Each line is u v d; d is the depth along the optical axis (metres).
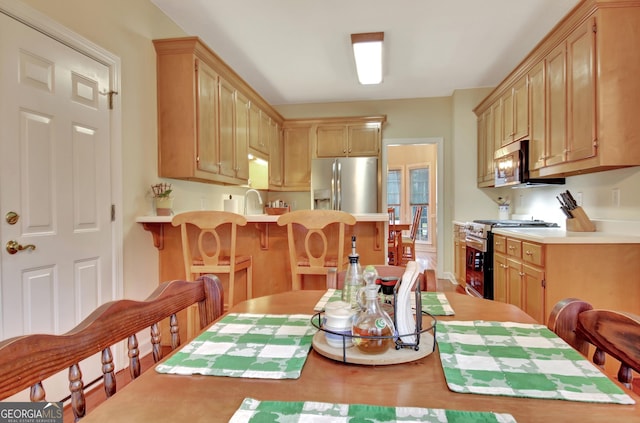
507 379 0.65
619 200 2.53
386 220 2.36
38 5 1.77
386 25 3.08
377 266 1.45
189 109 2.69
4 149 1.62
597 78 2.17
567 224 2.88
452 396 0.60
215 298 1.06
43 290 1.80
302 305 1.17
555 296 2.28
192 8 2.80
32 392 0.55
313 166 4.88
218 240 2.29
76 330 0.64
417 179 7.57
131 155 2.44
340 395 0.61
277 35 3.26
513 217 4.52
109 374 0.71
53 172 1.86
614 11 2.13
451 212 4.98
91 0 2.11
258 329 0.94
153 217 2.43
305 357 0.76
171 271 2.65
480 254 3.52
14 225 1.66
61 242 1.90
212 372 0.70
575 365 0.71
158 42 2.66
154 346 0.85
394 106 5.16
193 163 2.70
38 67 1.78
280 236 2.59
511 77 3.46
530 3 2.76
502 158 3.63
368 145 4.94
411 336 0.77
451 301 1.19
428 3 2.76
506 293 3.00
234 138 3.46
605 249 2.25
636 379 2.08
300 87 4.67
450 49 3.56
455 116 4.79
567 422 0.53
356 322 0.76
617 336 0.70
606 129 2.14
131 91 2.45
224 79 3.23
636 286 2.24
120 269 2.31
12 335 1.64
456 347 0.80
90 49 2.09
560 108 2.60
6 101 1.62
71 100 1.97
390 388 0.63
